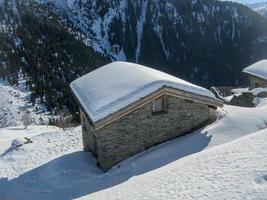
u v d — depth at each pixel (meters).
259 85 39.75
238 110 24.83
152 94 20.42
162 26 178.88
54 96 88.69
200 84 165.50
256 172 11.20
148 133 21.31
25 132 38.62
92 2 179.62
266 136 14.38
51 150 26.72
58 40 127.19
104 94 21.19
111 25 174.75
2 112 70.81
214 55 176.25
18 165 24.66
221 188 10.96
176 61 171.88
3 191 21.25
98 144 20.80
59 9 166.88
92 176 20.55
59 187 20.14
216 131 21.67
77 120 45.38
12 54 102.31
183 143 21.09
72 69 113.25
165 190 12.16
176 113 21.80
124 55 169.25
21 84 90.62
